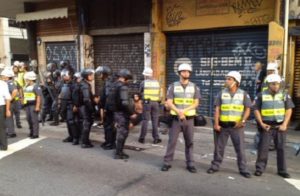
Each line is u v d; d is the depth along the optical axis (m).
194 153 7.41
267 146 5.92
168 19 11.65
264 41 9.87
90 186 5.43
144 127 8.27
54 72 11.25
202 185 5.48
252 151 7.45
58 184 5.53
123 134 6.91
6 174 6.03
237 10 10.12
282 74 8.88
